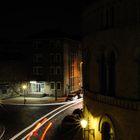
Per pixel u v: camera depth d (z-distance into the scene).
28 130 42.50
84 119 25.33
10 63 75.00
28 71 77.25
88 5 24.48
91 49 24.03
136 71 18.14
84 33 26.69
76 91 81.31
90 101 24.41
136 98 18.23
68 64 77.69
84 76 27.19
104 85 22.03
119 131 19.72
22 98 72.00
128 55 18.62
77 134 36.38
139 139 18.08
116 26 19.62
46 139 37.56
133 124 18.45
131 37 18.34
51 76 74.88
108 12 20.72
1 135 40.28
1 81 72.00
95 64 23.14
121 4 19.03
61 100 68.25
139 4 17.72
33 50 76.62
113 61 20.55
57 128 42.97
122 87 19.27
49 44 75.00
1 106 61.97
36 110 56.94
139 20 17.80
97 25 22.52
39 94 74.75
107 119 20.95
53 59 74.69
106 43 20.95
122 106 19.22
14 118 50.53
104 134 21.89
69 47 78.50
